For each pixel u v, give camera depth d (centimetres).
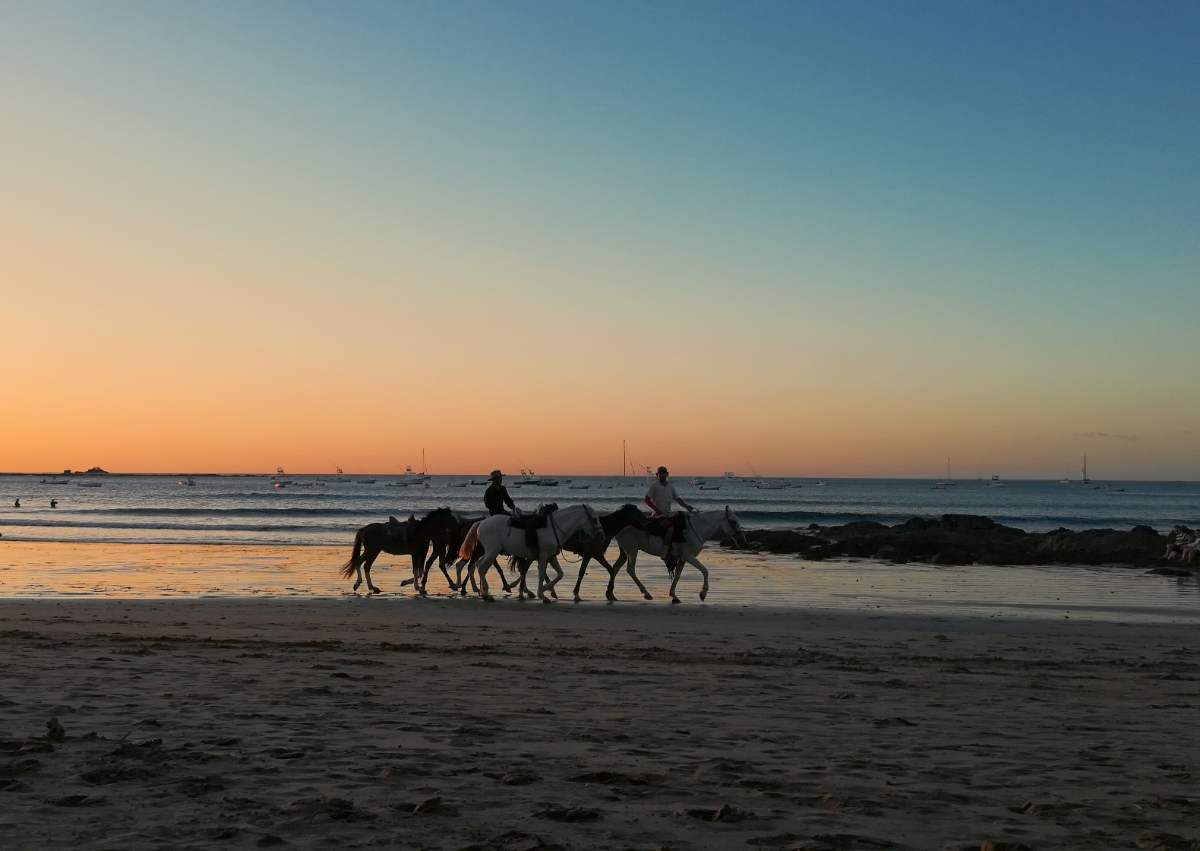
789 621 1858
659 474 2244
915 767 650
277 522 6184
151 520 6362
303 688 930
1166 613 2112
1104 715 902
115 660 1121
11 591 2416
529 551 2192
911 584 2803
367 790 541
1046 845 474
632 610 2053
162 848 429
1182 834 497
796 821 504
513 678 1050
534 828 476
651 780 583
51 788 526
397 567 3228
